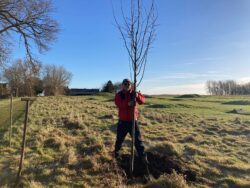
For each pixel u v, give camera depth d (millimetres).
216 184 7977
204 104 40344
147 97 61500
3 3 28078
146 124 15781
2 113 22000
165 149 9852
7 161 8969
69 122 14820
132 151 8023
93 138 11359
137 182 7715
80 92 94250
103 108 25031
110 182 7555
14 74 69375
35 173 7988
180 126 15891
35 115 19047
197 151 10312
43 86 87562
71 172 8062
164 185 7129
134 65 8078
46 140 11016
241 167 9070
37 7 29875
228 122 17953
